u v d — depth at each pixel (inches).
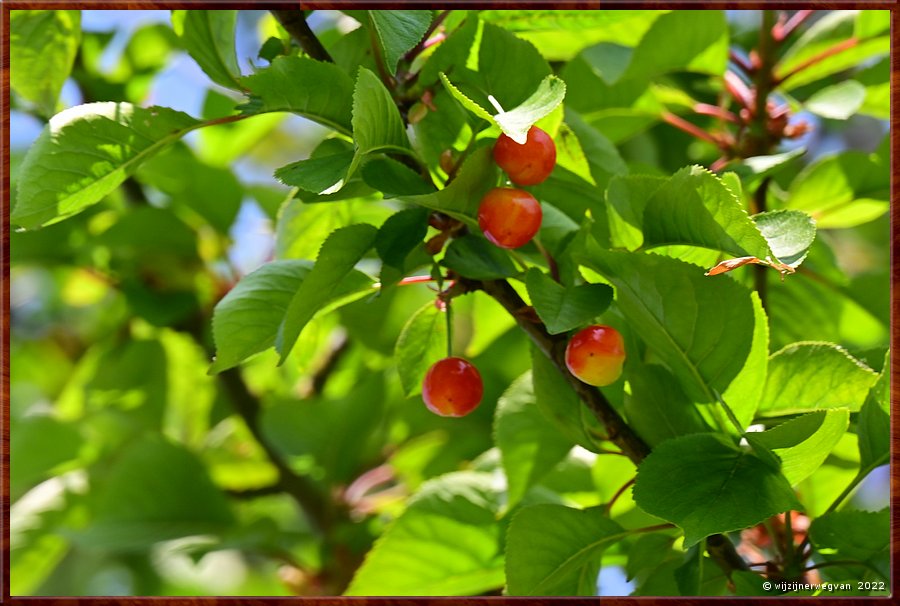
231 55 33.0
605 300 31.5
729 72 39.9
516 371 42.3
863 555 32.6
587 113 39.6
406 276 32.9
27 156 32.1
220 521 41.6
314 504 42.5
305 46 32.9
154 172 41.6
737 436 32.6
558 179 33.8
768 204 39.3
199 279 43.6
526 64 32.8
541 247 32.4
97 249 42.8
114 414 44.2
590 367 31.7
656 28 38.1
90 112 32.2
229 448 44.9
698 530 31.1
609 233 33.8
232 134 45.5
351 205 35.6
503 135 31.6
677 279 31.7
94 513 41.6
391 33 31.8
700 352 32.3
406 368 33.9
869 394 32.8
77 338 54.6
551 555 32.7
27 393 56.2
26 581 41.9
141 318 42.7
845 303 40.6
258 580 56.5
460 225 32.6
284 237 35.5
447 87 31.0
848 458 34.7
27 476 42.4
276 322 32.7
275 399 44.2
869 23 38.7
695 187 31.0
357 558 41.5
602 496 35.0
